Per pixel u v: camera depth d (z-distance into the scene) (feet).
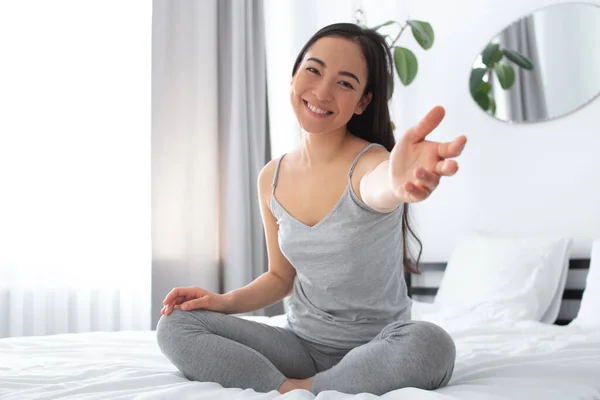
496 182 9.87
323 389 3.52
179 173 10.32
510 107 9.74
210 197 10.59
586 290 7.82
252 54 11.24
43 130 9.04
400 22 11.12
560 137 9.30
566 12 9.29
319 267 4.05
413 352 3.31
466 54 10.35
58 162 9.14
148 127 10.11
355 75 3.96
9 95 8.80
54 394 3.31
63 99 9.25
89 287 9.28
